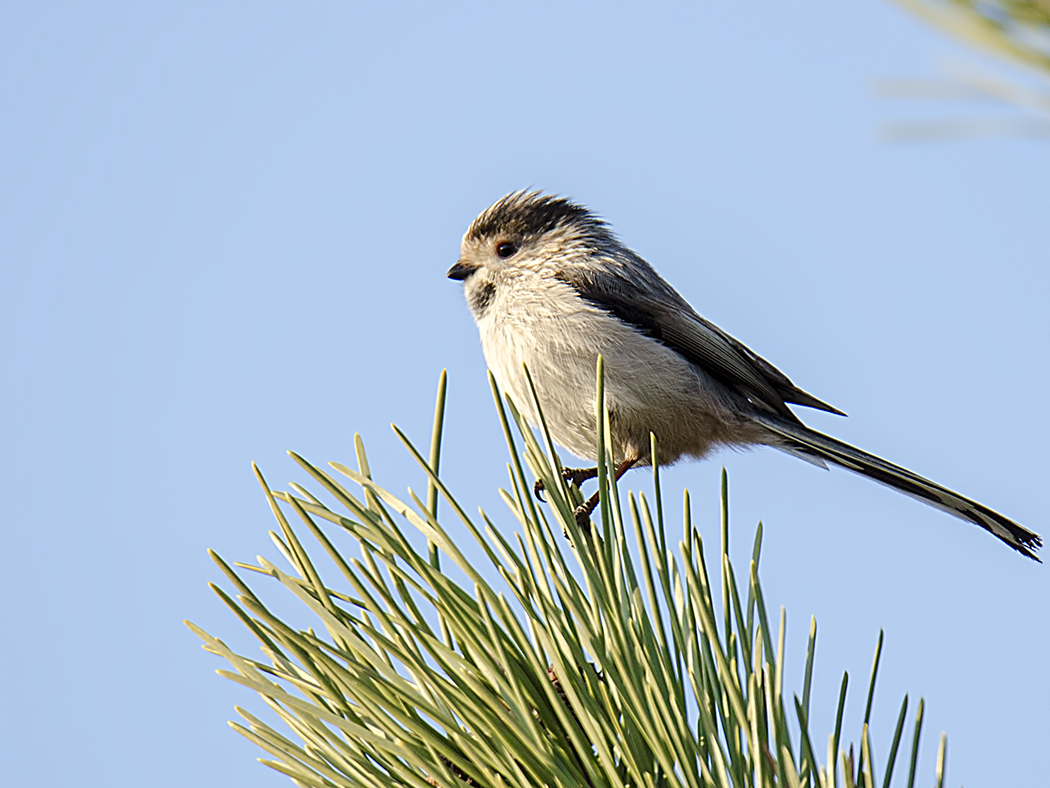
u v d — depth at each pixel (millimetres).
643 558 3760
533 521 3840
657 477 3938
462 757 3672
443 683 3658
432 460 4062
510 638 3910
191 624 3719
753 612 3766
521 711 3602
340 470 3877
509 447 3896
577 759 3848
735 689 3447
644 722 3479
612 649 3639
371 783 3662
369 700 3648
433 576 3699
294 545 3752
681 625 3832
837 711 3441
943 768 3361
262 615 3637
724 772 3479
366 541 3809
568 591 3766
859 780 3342
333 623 3658
